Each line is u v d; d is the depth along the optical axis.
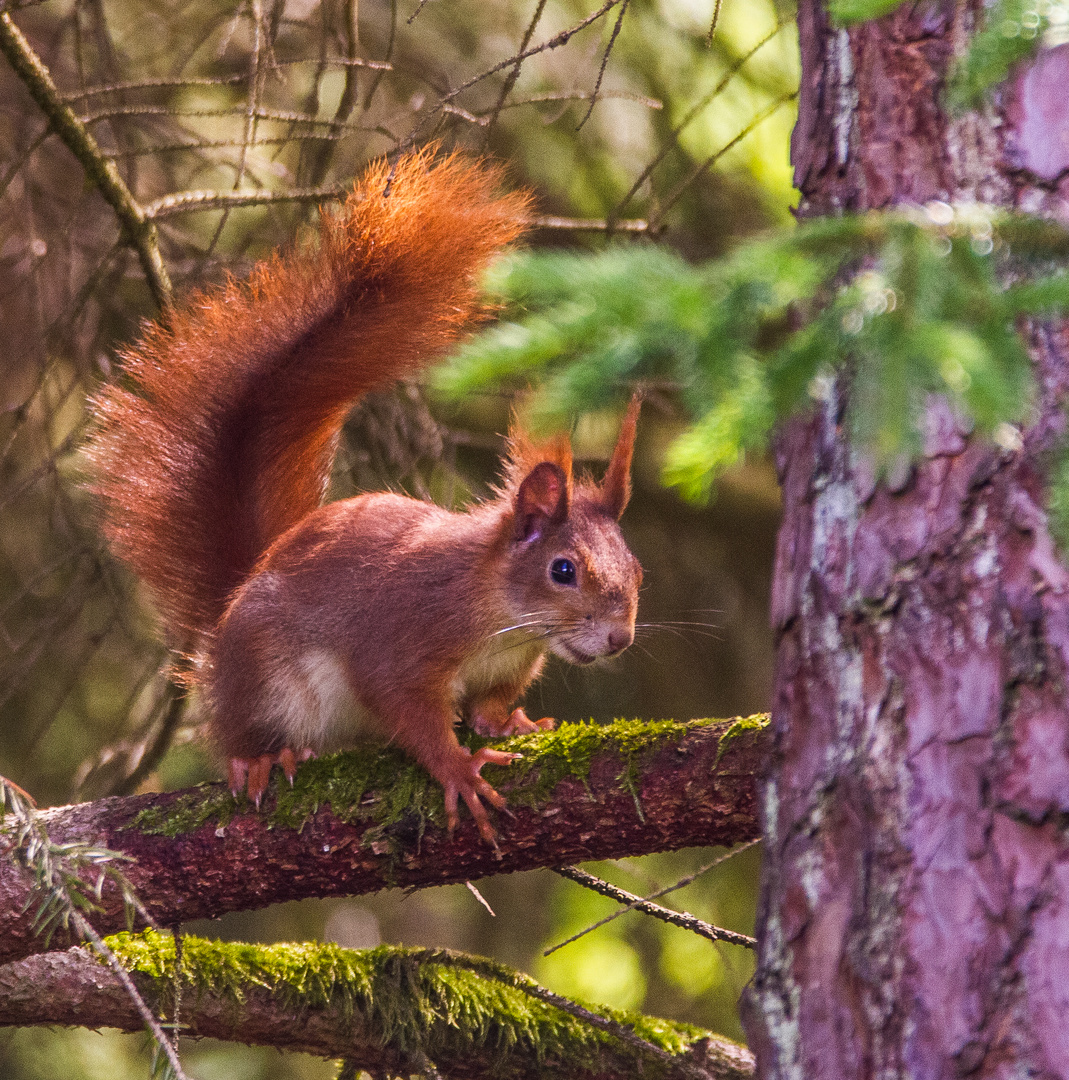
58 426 11.25
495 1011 7.19
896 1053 4.11
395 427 9.85
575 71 10.95
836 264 3.27
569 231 10.69
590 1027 7.27
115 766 9.10
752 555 12.56
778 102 7.38
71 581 9.91
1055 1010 3.87
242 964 7.00
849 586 4.45
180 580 8.44
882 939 4.20
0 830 6.36
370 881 6.41
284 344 8.29
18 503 10.95
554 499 7.87
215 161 9.71
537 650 8.12
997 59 3.68
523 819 6.20
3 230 10.29
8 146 10.59
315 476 8.66
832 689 4.48
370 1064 7.06
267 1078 12.88
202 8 10.48
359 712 7.75
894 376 3.01
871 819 4.29
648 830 6.09
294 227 8.82
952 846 4.11
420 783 6.42
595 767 6.16
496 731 7.84
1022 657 4.08
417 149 7.98
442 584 7.54
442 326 7.97
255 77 7.46
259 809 6.41
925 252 3.20
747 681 12.17
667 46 10.56
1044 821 3.98
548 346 3.13
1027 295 3.13
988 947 4.00
